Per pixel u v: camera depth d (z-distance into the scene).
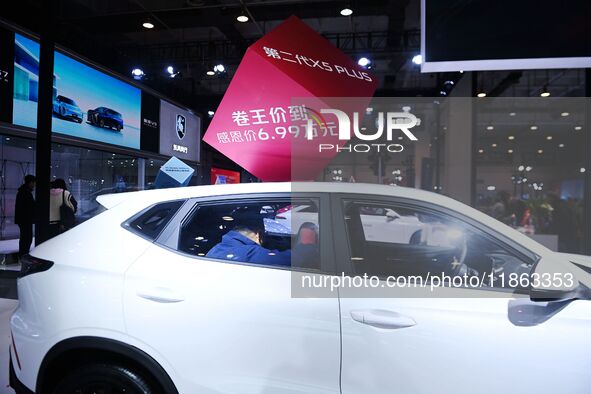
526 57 4.41
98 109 10.23
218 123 3.41
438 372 1.52
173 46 13.17
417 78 14.78
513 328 1.52
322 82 3.39
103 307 1.76
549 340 1.49
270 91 3.36
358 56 12.11
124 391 1.76
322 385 1.59
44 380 1.88
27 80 7.88
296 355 1.61
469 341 1.52
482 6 4.45
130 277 1.78
